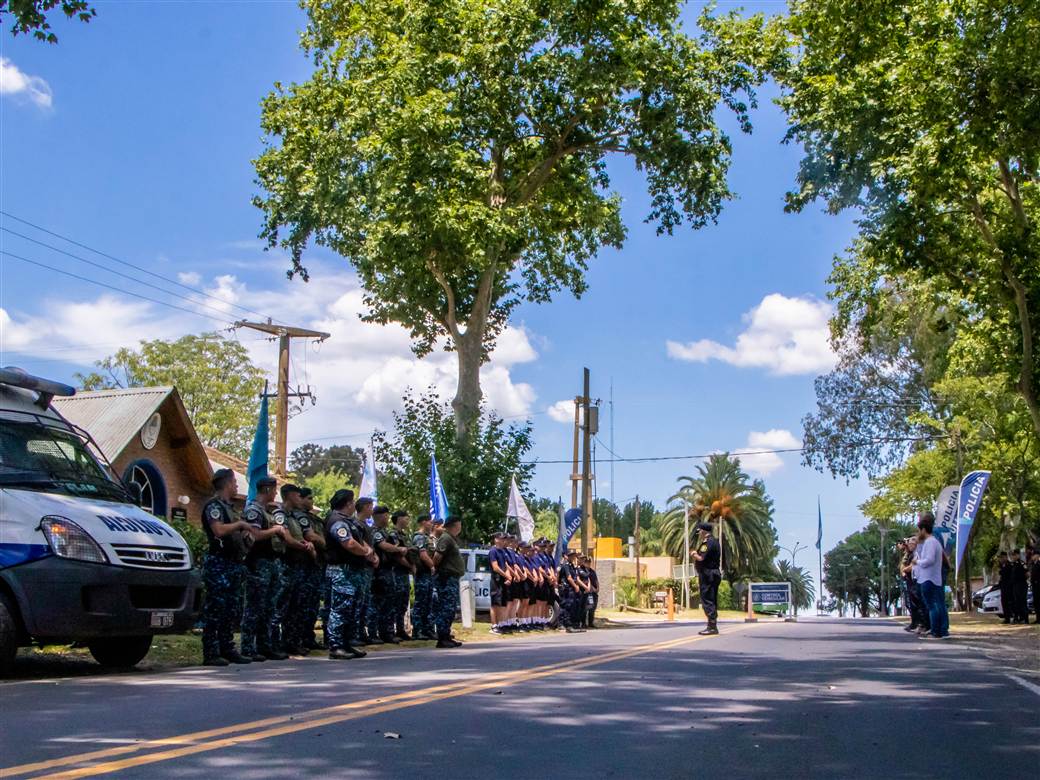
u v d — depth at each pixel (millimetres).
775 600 41844
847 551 126375
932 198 21094
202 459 28734
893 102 20422
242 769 5273
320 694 8461
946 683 10133
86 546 10398
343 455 79375
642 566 69875
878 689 9523
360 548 13102
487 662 11922
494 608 21547
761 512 79250
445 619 15445
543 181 30531
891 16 20562
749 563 79938
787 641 16797
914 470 45562
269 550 12719
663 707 7973
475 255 26188
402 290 29859
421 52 27031
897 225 21859
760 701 8461
